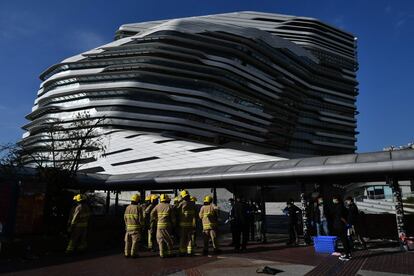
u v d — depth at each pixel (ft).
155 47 291.79
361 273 27.55
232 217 43.80
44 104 310.04
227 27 321.73
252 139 306.55
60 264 34.86
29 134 299.99
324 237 39.37
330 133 416.67
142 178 72.54
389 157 42.06
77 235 42.16
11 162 63.21
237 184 58.39
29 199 46.96
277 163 53.16
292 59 389.39
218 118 277.23
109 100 261.03
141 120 253.24
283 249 42.63
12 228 44.11
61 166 67.10
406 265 30.37
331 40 481.87
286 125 361.92
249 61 329.93
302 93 399.85
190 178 62.80
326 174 45.91
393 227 49.83
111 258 38.40
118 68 285.84
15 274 29.99
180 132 261.24
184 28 303.07
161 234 38.22
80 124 97.50
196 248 46.32
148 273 29.48
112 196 106.63
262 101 327.88
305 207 49.32
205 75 287.89
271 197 74.59
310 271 28.71
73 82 295.28
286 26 467.93
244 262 33.58
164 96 269.03
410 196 117.91
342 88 450.71
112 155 183.01
